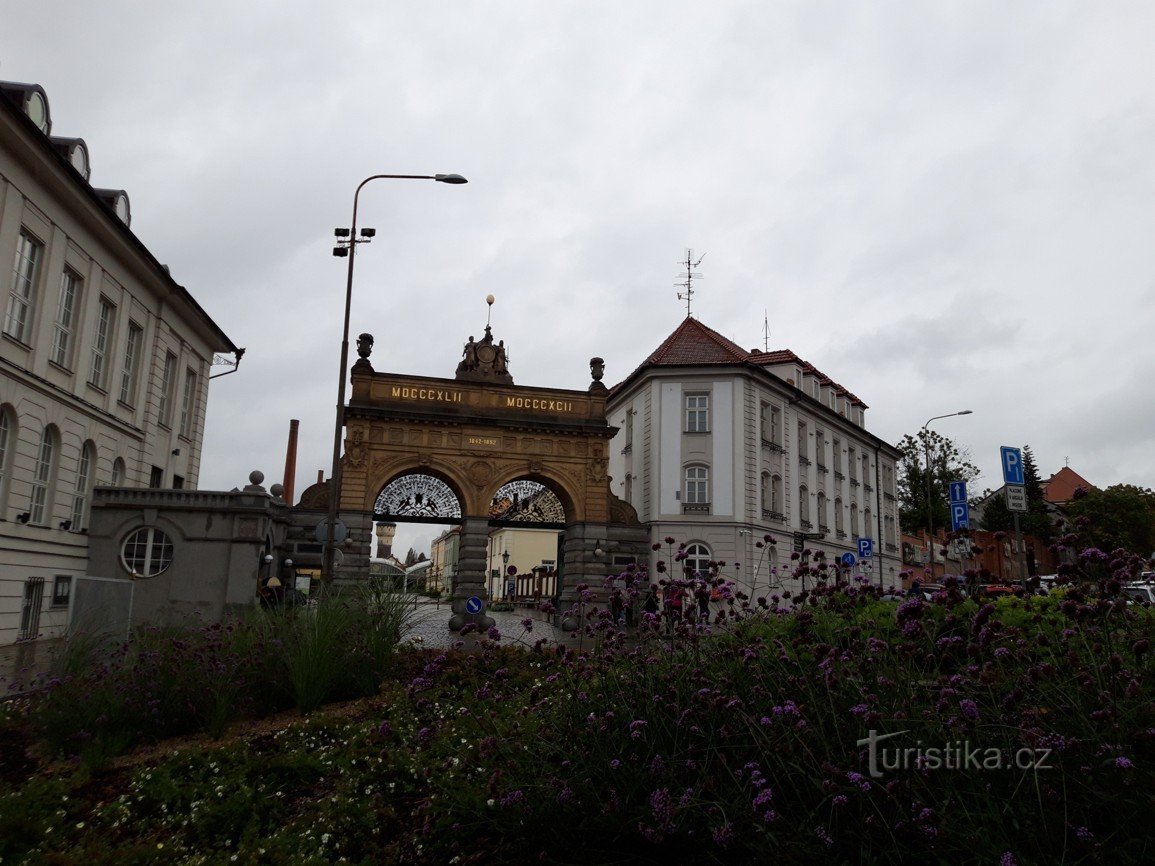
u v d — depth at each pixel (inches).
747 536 1457.9
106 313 1082.7
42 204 891.4
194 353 1403.8
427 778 247.1
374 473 1234.6
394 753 286.7
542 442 1312.7
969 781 163.8
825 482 1839.3
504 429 1296.8
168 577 962.7
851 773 158.9
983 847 148.9
